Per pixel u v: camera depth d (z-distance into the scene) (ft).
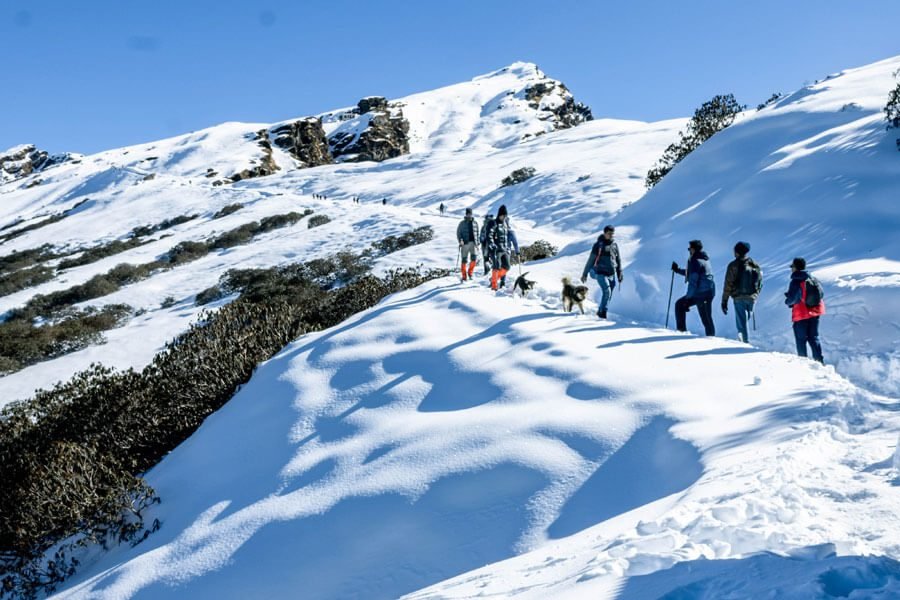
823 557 8.64
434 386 25.53
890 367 24.21
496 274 38.93
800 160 47.26
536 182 141.08
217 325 46.32
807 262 36.04
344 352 30.91
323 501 20.01
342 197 210.38
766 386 19.95
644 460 17.46
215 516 22.12
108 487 25.75
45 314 95.96
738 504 10.96
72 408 36.78
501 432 20.33
